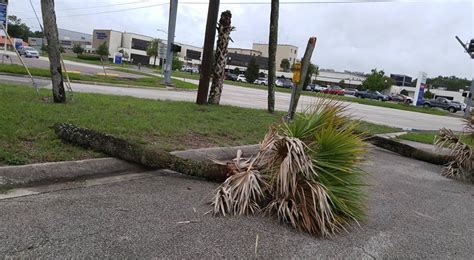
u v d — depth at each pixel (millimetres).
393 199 6020
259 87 49844
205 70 12930
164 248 3508
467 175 8156
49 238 3422
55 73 9047
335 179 4453
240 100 22547
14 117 6848
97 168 5422
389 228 4703
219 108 12875
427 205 5941
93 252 3285
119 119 8211
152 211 4289
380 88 73375
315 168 4434
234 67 117438
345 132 4617
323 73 136500
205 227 4039
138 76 33031
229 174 5211
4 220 3660
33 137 5973
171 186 5215
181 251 3494
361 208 4723
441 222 5207
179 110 11000
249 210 4504
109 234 3635
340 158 4480
